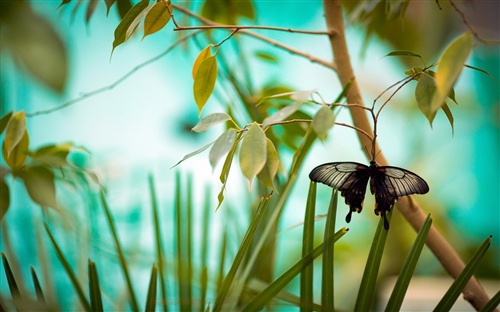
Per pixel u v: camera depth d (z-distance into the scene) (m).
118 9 1.54
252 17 1.82
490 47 2.84
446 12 2.02
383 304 2.09
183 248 1.47
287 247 2.86
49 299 1.50
